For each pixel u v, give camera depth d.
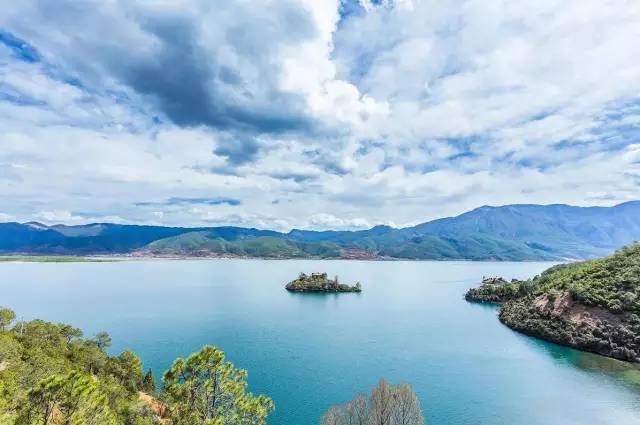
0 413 26.89
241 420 44.47
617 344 130.88
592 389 105.50
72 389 28.08
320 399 101.56
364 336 172.88
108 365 80.44
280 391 107.12
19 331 83.12
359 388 109.44
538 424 86.69
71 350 80.25
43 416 27.28
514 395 103.19
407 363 132.12
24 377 45.69
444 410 94.19
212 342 159.62
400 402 61.16
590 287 155.25
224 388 44.59
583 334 140.50
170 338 165.75
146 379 86.69
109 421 31.45
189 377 43.59
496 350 146.75
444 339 165.75
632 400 98.56
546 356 136.12
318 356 140.75
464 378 116.81
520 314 182.12
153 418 51.47
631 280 146.12
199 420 39.91
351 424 60.97
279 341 163.38
